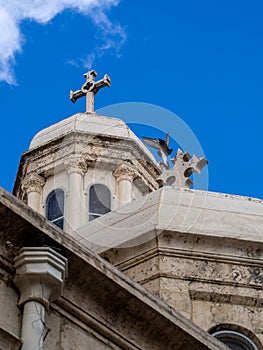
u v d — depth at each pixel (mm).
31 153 33688
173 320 17859
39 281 16406
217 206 25297
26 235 16641
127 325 17562
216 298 24031
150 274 23938
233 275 24359
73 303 17016
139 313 17594
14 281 16422
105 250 24500
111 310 17438
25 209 16688
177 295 23734
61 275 16594
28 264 16422
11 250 16578
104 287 17250
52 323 16641
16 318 16250
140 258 24203
